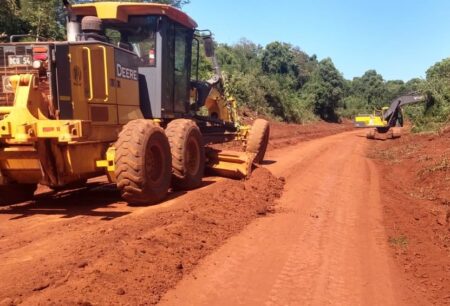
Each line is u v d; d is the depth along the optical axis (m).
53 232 6.73
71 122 7.24
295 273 5.94
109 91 8.61
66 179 7.91
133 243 6.01
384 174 14.45
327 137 33.47
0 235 6.60
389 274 6.08
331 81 61.94
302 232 7.66
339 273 6.02
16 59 7.64
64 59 7.65
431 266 6.39
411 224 8.45
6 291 4.59
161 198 8.79
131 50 10.03
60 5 20.77
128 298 4.71
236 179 11.59
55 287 4.72
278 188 10.98
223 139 13.76
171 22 10.38
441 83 26.11
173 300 4.95
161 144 8.73
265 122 14.92
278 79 60.16
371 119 30.84
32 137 7.20
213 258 6.22
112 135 8.78
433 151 17.58
